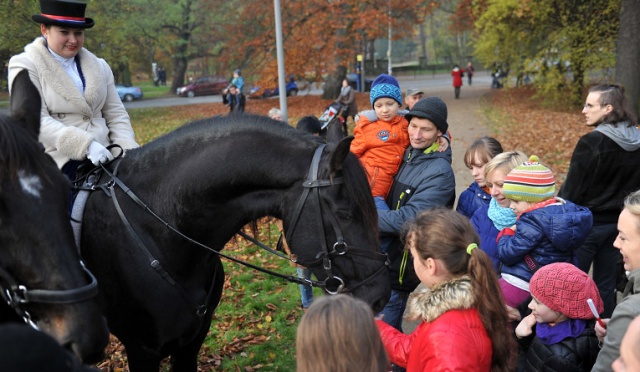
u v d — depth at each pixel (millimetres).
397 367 3592
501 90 30859
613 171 4211
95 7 21641
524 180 3336
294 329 5430
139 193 3072
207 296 3238
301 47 25891
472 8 24375
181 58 42500
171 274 3029
